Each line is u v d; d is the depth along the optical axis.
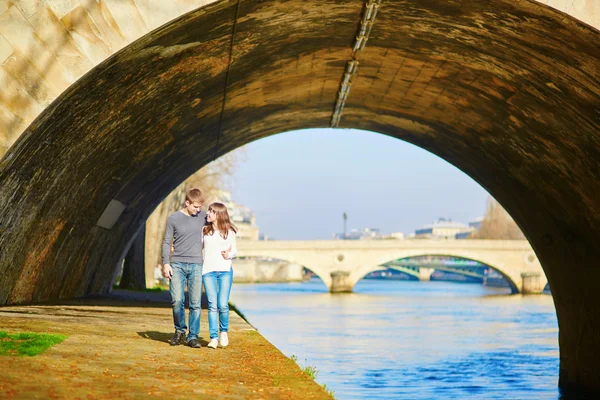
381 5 13.80
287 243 90.81
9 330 11.45
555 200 18.94
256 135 26.81
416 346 33.09
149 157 20.83
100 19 10.90
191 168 27.34
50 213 16.92
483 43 14.61
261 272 163.38
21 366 7.83
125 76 13.22
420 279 180.88
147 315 17.53
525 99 16.03
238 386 7.96
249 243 90.69
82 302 21.39
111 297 26.58
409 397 19.72
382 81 19.75
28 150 12.54
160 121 18.02
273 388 7.95
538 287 88.56
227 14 12.51
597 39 11.88
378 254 90.00
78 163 16.02
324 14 14.30
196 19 11.89
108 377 7.80
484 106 18.17
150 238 43.69
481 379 23.27
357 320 48.97
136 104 15.41
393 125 25.05
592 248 18.19
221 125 22.44
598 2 11.55
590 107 14.20
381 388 21.19
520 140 18.23
